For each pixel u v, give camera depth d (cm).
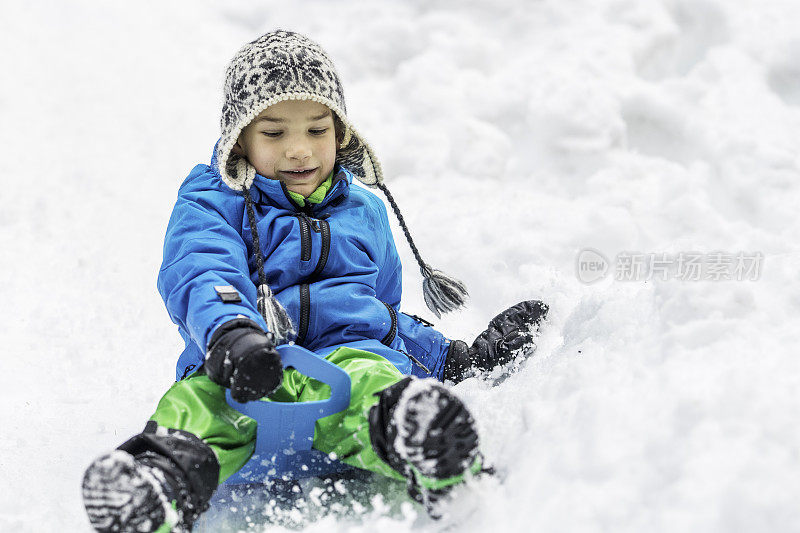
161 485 289
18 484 380
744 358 308
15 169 767
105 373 509
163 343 550
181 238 386
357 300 404
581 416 304
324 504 333
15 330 552
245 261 386
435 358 445
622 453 282
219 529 329
